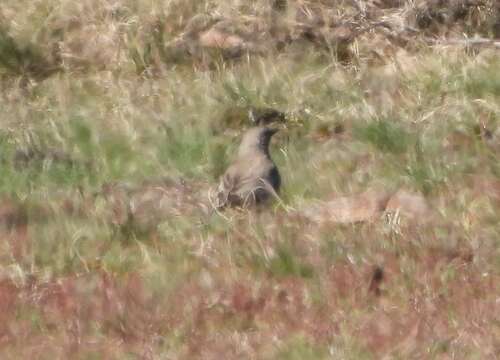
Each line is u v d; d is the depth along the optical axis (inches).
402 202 672.4
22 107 871.1
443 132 775.1
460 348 528.1
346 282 595.5
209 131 805.9
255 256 615.8
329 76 890.1
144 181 725.3
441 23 967.0
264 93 857.5
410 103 826.8
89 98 894.4
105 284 605.3
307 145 783.7
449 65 885.8
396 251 616.4
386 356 524.7
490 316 556.1
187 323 565.3
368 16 971.9
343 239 626.5
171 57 956.0
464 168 728.3
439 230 635.5
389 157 749.9
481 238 625.0
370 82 866.8
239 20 967.0
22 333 566.9
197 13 979.9
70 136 805.2
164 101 863.7
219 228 653.3
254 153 698.2
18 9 1011.3
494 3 968.9
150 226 661.3
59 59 967.0
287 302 583.2
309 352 528.4
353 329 549.0
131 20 978.7
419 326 546.9
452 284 590.2
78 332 562.6
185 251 629.9
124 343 551.8
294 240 626.8
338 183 713.0
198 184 720.3
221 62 941.8
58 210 686.5
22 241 662.5
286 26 962.1
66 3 997.2
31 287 607.2
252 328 561.3
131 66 948.0
